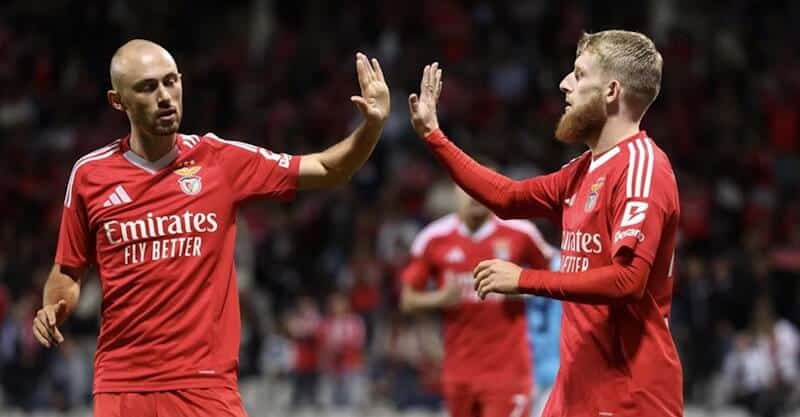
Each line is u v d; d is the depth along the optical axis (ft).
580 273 63.82
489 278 65.72
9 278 198.80
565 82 68.85
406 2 269.64
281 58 265.54
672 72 256.11
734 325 188.14
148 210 70.13
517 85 252.01
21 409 186.60
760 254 198.70
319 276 201.36
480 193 72.79
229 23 280.92
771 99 252.62
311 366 186.80
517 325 107.04
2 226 224.74
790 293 198.90
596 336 66.74
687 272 189.57
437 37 261.44
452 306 108.17
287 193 72.64
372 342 192.24
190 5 278.05
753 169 232.32
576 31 263.70
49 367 187.73
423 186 223.51
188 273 69.82
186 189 70.59
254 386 189.06
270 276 204.85
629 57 66.95
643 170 64.95
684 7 275.80
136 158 71.00
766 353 176.24
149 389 69.21
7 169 233.76
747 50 266.98
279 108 250.98
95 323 193.98
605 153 67.46
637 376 65.77
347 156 72.02
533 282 64.49
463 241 108.99
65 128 247.50
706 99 251.80
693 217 215.92
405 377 184.34
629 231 63.41
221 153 71.92
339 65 259.39
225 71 256.73
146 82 68.59
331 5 273.54
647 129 243.40
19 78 260.21
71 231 71.41
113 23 269.64
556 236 180.65
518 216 72.79
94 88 260.21
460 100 247.09
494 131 237.86
